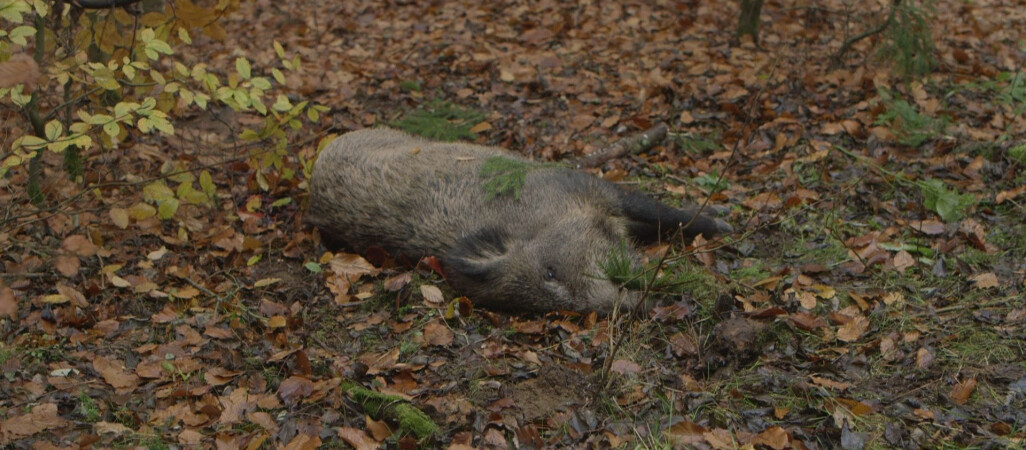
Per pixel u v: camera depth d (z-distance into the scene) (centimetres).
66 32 629
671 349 551
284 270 681
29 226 665
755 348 536
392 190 682
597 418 489
